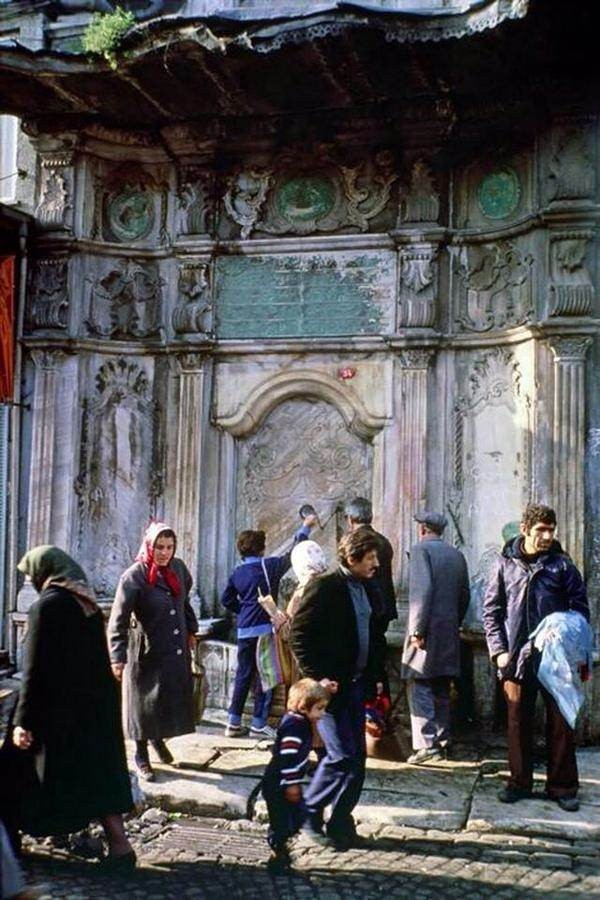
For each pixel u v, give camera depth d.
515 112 6.82
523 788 5.17
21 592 7.52
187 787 5.34
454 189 7.27
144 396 7.78
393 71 6.47
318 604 4.50
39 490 7.51
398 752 6.07
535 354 6.67
